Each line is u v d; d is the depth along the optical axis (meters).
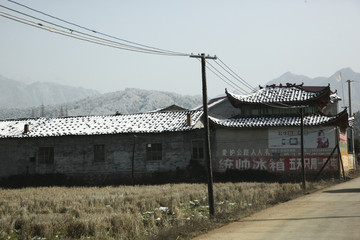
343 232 13.19
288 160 46.12
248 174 46.47
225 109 65.06
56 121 55.00
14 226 17.00
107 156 49.22
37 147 51.03
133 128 49.25
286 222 16.30
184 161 47.59
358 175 51.38
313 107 48.75
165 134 48.22
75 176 49.72
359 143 75.69
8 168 50.97
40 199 26.66
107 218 17.12
